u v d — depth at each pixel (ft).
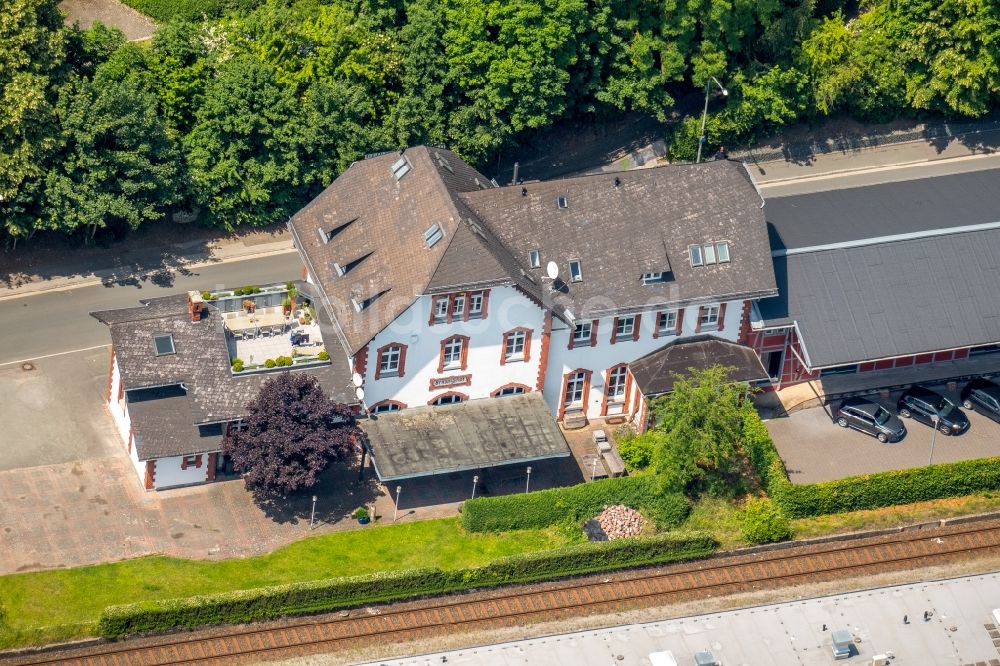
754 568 349.20
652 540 347.36
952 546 356.59
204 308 362.53
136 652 321.73
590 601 339.98
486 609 336.49
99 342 391.04
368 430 360.69
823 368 391.86
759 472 366.84
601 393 384.27
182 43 415.03
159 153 400.67
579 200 374.22
